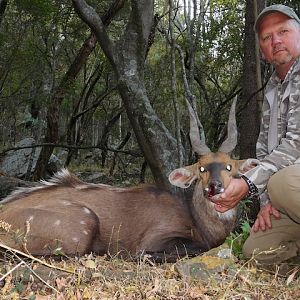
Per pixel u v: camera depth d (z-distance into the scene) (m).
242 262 2.28
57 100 6.64
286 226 2.20
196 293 1.80
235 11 8.28
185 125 8.09
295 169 2.04
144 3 4.32
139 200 2.83
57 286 1.85
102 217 2.75
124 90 4.25
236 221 3.10
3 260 2.22
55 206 2.68
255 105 4.32
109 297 1.78
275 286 1.97
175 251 2.69
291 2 5.84
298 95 2.21
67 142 9.40
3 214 2.64
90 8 4.40
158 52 9.53
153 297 1.78
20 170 7.43
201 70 8.43
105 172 8.86
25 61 7.81
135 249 2.72
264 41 2.38
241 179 2.17
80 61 6.58
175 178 2.77
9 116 10.76
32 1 6.77
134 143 12.02
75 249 2.59
